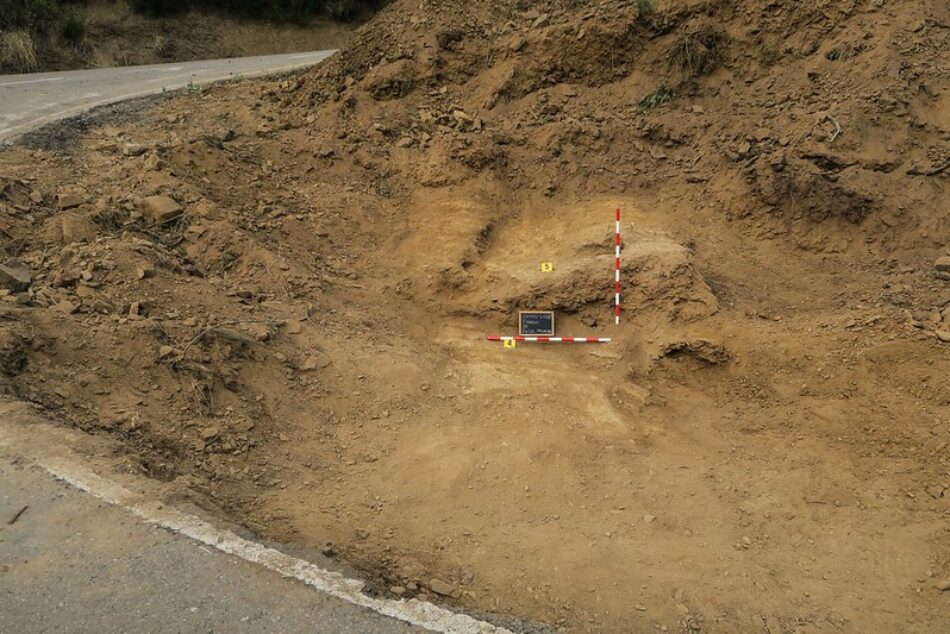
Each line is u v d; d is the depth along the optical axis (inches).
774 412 219.8
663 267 254.5
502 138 326.6
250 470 179.9
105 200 263.3
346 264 284.0
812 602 146.2
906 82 297.4
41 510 134.4
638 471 195.5
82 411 175.9
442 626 115.0
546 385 233.0
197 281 242.4
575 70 350.0
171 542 128.7
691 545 165.0
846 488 188.1
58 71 600.4
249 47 810.2
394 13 391.2
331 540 153.2
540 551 159.2
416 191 316.5
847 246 277.0
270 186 309.7
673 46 335.9
